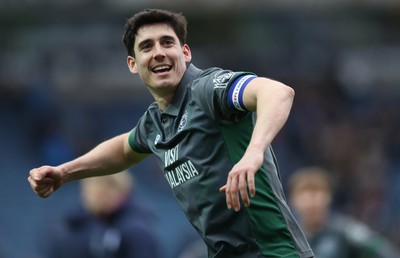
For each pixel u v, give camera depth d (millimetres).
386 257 24984
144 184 69125
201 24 82562
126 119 78250
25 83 78500
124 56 81188
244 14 81188
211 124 15227
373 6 81625
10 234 64062
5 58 79562
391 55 86438
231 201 13305
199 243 43219
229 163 15148
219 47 83625
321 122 76312
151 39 15891
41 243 61594
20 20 78812
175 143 15727
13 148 73125
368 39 85938
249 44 83750
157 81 15781
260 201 15086
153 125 16625
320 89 80938
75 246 24375
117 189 24125
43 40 80062
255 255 15133
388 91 85125
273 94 13883
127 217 24109
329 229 25031
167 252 62312
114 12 78250
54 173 16875
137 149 17453
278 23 83562
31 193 68562
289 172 69625
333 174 67938
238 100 14531
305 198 24938
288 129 73875
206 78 15398
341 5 81188
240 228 15133
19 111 76562
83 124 73125
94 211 24250
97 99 79625
